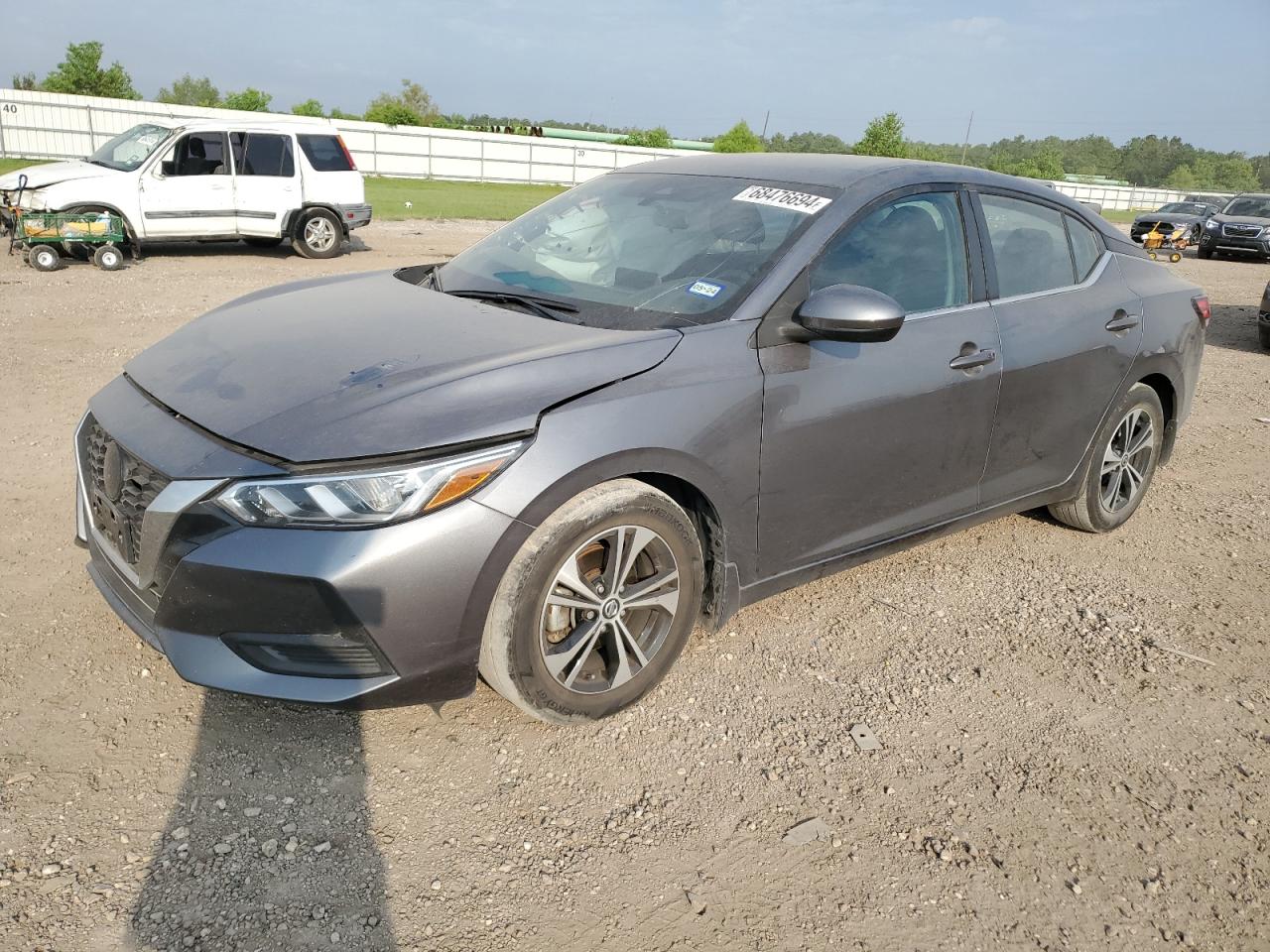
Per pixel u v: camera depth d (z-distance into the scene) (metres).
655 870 2.39
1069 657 3.59
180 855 2.29
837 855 2.50
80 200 11.73
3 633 3.14
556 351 2.80
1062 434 4.15
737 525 3.06
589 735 2.90
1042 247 4.09
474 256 3.88
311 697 2.46
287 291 3.74
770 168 3.76
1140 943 2.30
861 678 3.34
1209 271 19.56
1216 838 2.68
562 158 41.88
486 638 2.63
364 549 2.37
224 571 2.39
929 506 3.70
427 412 2.52
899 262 3.47
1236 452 6.42
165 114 33.28
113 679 2.96
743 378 2.96
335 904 2.20
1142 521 5.05
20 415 5.43
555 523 2.60
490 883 2.30
